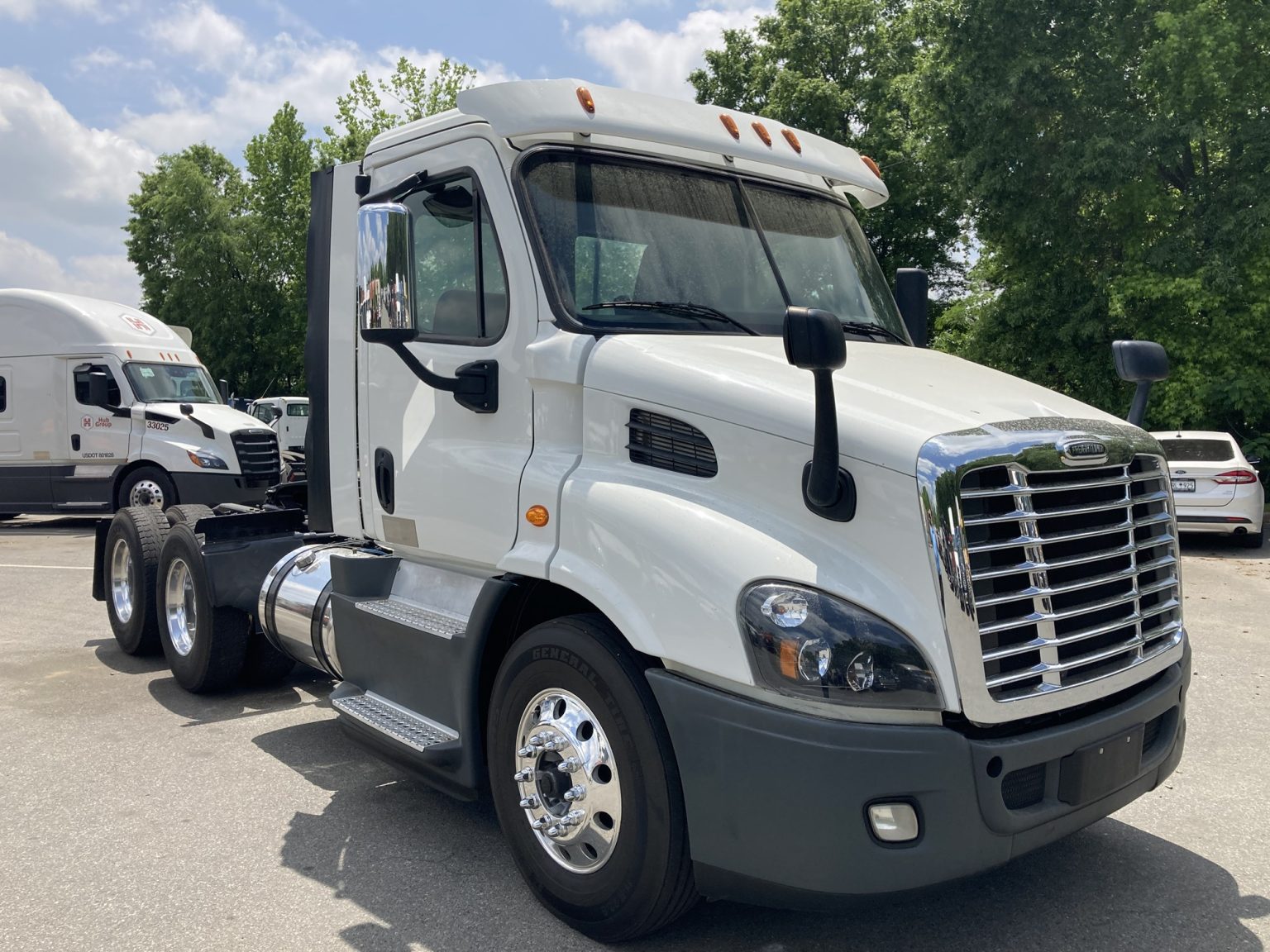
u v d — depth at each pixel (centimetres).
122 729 579
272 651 644
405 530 443
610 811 335
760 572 298
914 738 283
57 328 1549
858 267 466
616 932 335
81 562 1264
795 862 290
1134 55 1847
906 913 362
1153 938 344
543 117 379
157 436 1479
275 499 674
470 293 410
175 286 4094
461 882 390
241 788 489
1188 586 1081
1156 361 413
